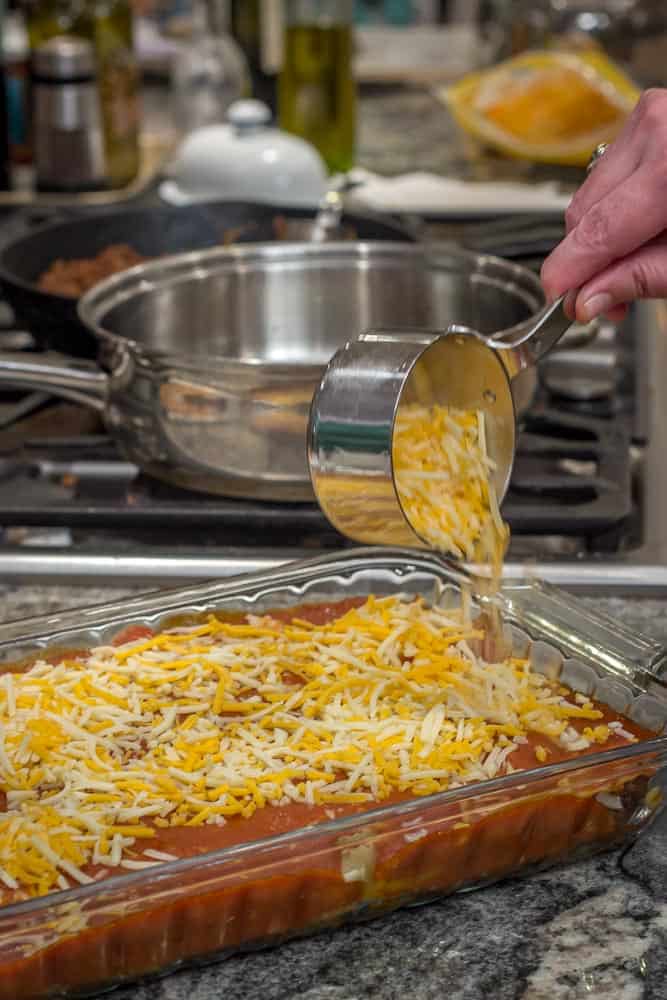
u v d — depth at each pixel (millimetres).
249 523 1459
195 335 1776
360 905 952
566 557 1406
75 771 1005
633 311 2113
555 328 1147
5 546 1422
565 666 1146
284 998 908
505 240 2188
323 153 2801
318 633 1191
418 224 2402
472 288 1753
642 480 1602
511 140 2943
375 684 1127
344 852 917
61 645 1149
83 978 890
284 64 2795
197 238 2195
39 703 1079
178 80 3055
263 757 1026
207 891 888
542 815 979
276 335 1812
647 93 1121
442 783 1029
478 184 2791
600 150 1166
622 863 1033
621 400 1785
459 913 984
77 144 2674
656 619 1331
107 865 935
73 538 1511
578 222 1136
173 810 993
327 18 2738
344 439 1050
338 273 1791
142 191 2686
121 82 2711
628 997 904
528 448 1614
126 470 1606
